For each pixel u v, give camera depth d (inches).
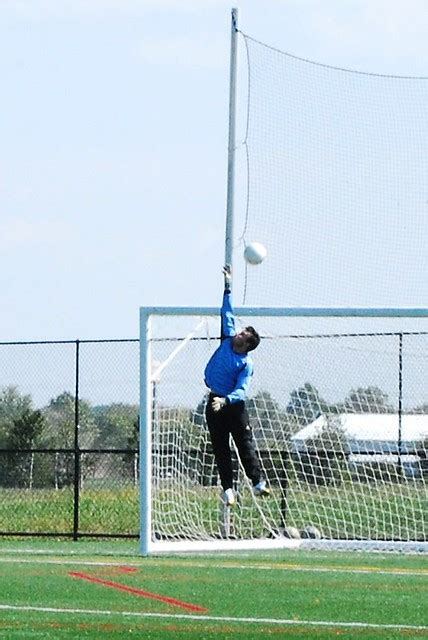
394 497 2406.5
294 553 2139.5
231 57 2529.5
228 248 2508.6
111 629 1296.8
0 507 3139.8
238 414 1978.3
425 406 2429.9
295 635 1272.1
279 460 2410.2
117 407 3297.2
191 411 2306.8
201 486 2300.7
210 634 1272.1
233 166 2522.1
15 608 1432.1
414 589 1605.6
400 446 2415.1
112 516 2965.1
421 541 2313.0
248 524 2342.5
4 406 3304.6
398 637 1266.0
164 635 1264.8
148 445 2139.5
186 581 1663.4
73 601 1485.0
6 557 2005.4
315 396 2445.9
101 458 3154.5
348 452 2413.9
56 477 3181.6
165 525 2261.3
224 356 1985.7
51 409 3307.1
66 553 2111.2
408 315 2193.7
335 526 2383.1
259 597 1524.4
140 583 1640.0
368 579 1702.8
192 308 2193.7
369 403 2434.8
